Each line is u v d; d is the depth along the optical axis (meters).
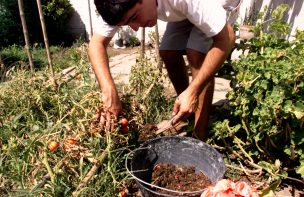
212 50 1.90
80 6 6.68
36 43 5.96
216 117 2.90
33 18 6.52
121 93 2.67
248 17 4.28
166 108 3.04
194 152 2.14
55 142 1.88
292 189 2.22
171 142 2.16
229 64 2.63
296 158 2.30
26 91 2.71
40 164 1.90
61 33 6.83
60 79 2.80
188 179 2.09
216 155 2.00
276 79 2.12
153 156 2.16
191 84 1.94
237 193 1.23
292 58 2.24
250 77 2.24
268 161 2.39
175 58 2.66
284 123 2.25
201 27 1.88
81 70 3.03
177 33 2.56
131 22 1.59
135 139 2.39
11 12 6.34
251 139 2.35
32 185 1.84
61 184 1.86
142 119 2.56
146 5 1.52
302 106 2.04
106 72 2.03
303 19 3.40
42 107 2.62
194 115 2.64
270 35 2.57
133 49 6.20
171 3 1.86
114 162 1.98
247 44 2.66
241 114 2.37
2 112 2.65
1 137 2.34
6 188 1.95
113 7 1.54
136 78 2.93
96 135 2.01
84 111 2.08
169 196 1.70
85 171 1.91
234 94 2.50
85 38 6.85
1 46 6.23
